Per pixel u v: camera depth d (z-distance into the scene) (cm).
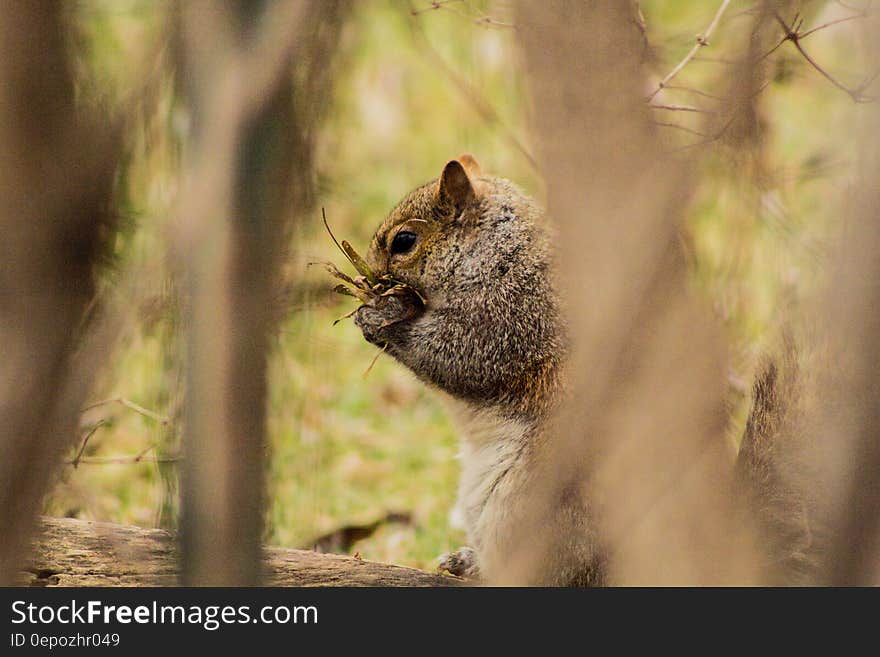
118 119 318
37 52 301
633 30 358
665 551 436
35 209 310
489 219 952
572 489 704
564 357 884
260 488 384
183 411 396
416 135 1936
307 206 361
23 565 355
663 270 372
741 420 906
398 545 1186
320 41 354
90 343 343
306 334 898
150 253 418
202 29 342
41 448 338
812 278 764
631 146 351
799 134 1453
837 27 1156
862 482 396
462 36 1596
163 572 774
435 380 953
